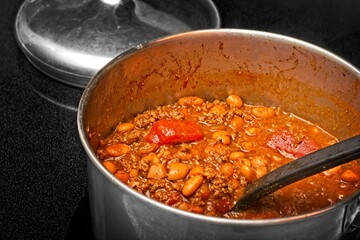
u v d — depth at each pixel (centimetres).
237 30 59
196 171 54
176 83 62
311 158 46
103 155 57
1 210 57
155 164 55
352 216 45
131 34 72
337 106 60
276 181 47
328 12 79
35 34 71
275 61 61
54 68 69
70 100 68
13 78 70
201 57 61
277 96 63
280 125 62
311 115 62
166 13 75
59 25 72
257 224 41
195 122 61
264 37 59
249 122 62
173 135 58
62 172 60
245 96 64
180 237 43
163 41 58
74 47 70
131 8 74
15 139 63
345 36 77
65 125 65
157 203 42
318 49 58
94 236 53
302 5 80
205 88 63
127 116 61
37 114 66
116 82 57
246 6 81
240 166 56
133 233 46
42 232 55
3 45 75
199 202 52
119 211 46
